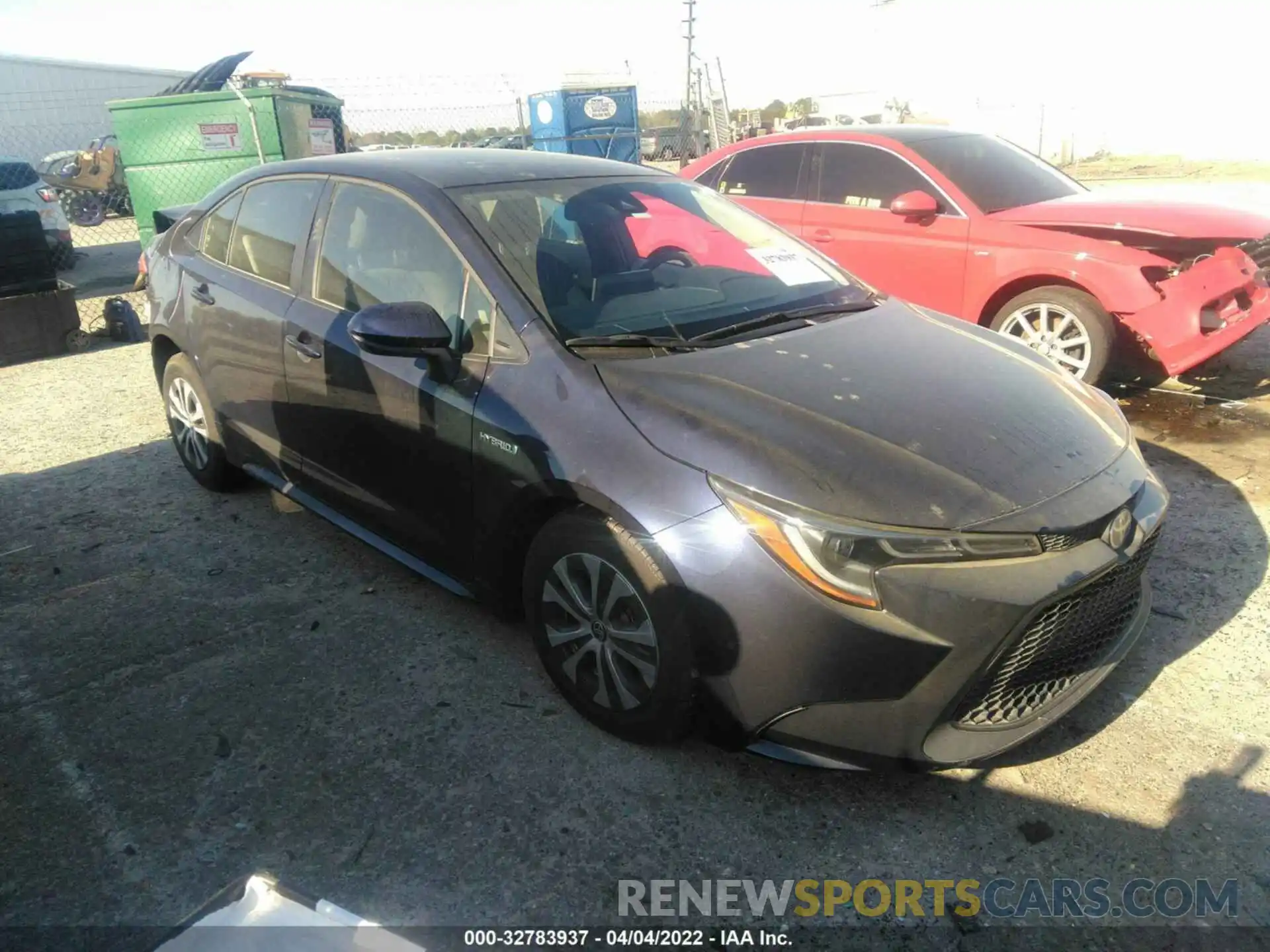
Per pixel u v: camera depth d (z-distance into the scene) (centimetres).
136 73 2441
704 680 249
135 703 304
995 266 559
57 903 227
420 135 1306
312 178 382
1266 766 263
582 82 1549
